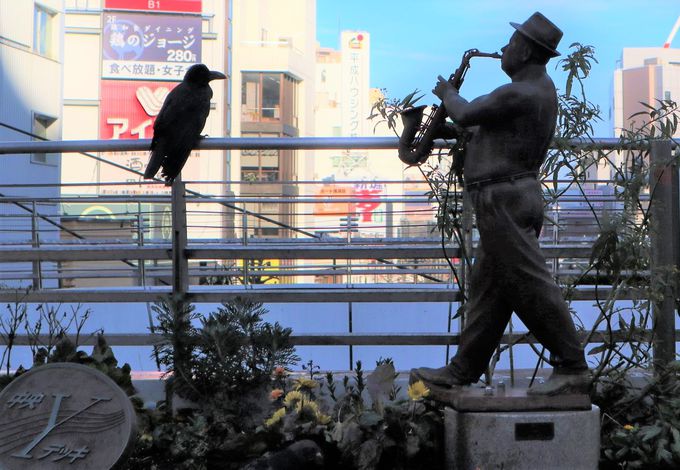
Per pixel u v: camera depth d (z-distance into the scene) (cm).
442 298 460
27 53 2616
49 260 500
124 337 463
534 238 352
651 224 414
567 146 407
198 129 434
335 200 781
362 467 347
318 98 7075
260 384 416
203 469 371
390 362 419
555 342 355
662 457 363
